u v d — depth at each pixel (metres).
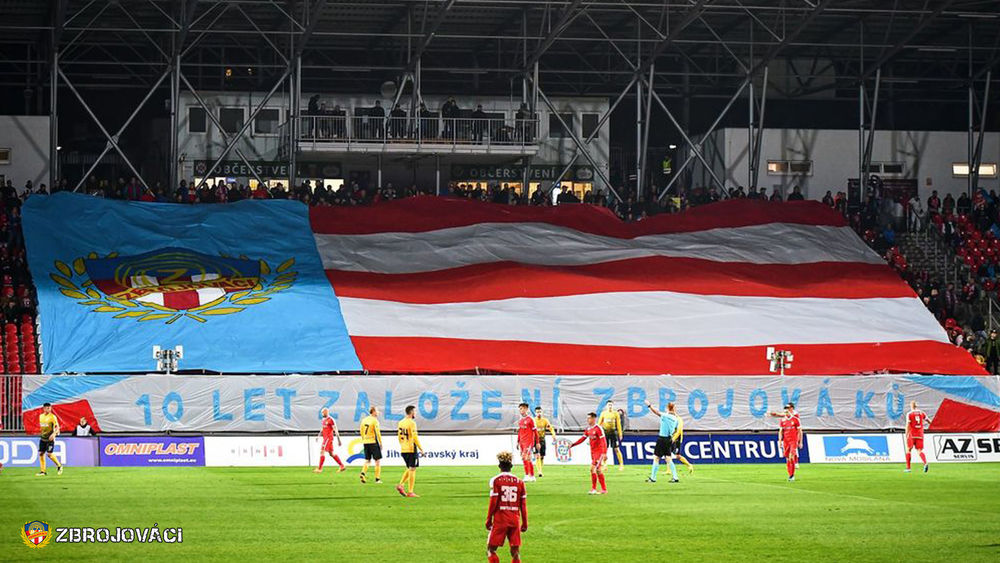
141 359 43.25
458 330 46.97
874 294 53.12
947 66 70.69
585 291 50.56
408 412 28.50
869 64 71.25
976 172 64.88
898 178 68.94
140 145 67.94
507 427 41.06
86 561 19.05
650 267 53.50
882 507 26.64
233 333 45.28
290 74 59.88
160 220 53.28
